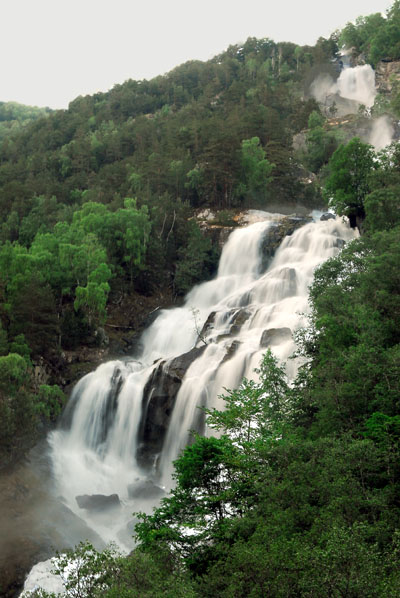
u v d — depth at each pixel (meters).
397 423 33.25
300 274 85.75
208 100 181.38
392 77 173.88
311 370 44.34
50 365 81.31
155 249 100.38
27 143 199.12
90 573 26.88
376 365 37.12
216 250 104.75
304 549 24.19
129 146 157.38
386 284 45.69
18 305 79.44
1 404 63.75
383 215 61.88
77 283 89.88
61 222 102.88
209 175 115.81
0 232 114.25
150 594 24.00
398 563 24.02
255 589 23.25
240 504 32.28
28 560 50.84
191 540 31.72
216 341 74.81
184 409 67.56
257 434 37.25
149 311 97.94
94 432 75.69
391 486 30.44
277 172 120.50
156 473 68.31
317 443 32.22
